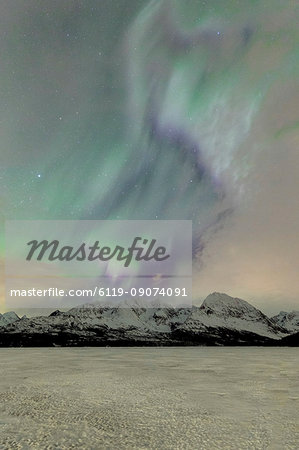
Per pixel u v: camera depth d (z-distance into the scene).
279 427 10.97
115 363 42.84
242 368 34.22
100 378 25.58
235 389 19.61
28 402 15.88
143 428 11.05
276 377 25.64
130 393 18.48
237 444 9.23
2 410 14.06
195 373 29.05
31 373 29.58
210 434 10.23
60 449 8.90
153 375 27.59
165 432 10.52
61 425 11.52
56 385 21.77
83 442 9.53
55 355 69.75
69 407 14.71
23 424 11.68
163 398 16.83
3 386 21.31
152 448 8.92
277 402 15.49
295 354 75.19
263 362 44.22
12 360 50.22
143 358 56.03
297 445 9.12
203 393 18.22
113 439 9.80
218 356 63.84
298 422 11.62
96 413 13.45
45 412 13.64
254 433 10.29
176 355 69.25
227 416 12.67
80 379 25.02
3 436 10.19
